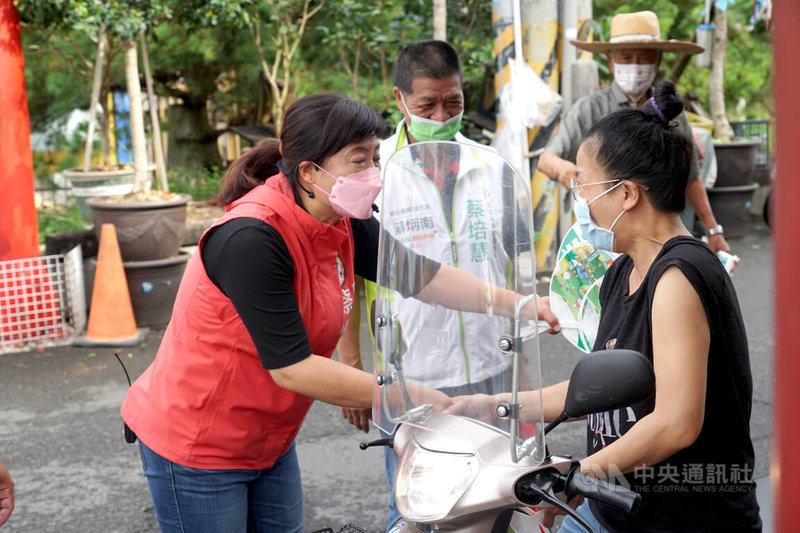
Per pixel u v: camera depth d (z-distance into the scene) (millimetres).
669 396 1742
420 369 1793
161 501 2248
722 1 7000
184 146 11938
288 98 10578
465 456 1692
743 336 1854
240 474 2234
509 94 6914
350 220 2416
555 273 2555
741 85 11648
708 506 1862
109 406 5195
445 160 1729
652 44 4449
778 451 856
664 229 1931
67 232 6809
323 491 4137
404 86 3275
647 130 1898
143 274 6523
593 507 1973
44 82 10609
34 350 6219
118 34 6855
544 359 5762
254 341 2039
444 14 6688
